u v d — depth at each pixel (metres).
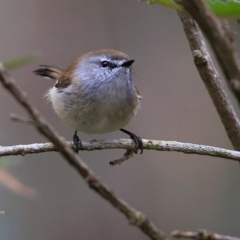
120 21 14.08
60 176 12.41
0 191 11.35
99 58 7.65
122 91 7.59
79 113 7.64
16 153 5.99
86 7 14.04
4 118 12.30
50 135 2.13
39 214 11.84
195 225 11.97
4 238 11.14
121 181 12.65
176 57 13.89
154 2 2.06
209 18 1.77
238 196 12.20
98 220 12.23
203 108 13.35
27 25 13.59
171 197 12.38
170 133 13.05
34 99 12.63
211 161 12.68
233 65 1.76
